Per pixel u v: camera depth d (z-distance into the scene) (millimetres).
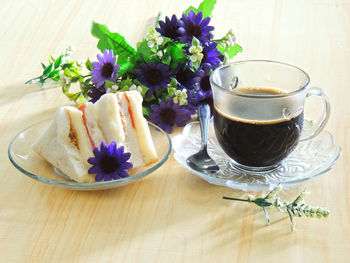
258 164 614
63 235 556
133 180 585
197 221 568
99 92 734
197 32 720
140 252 536
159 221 569
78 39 927
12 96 782
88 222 570
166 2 1040
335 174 625
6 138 695
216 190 607
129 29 947
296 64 841
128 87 709
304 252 532
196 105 722
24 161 621
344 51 877
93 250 539
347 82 794
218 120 622
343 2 1036
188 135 670
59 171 615
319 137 653
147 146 629
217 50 728
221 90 602
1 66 857
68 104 761
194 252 535
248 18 984
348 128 696
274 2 1041
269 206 575
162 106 706
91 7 1030
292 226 552
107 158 599
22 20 988
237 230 557
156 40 707
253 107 592
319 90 621
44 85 811
